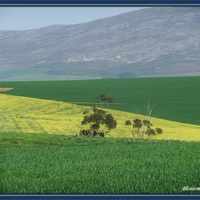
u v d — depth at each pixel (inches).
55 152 2023.9
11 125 4507.9
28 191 1258.0
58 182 1336.1
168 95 7578.7
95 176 1401.3
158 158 1798.7
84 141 2883.9
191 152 1968.5
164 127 4606.3
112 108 6274.6
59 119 4977.9
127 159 1790.1
